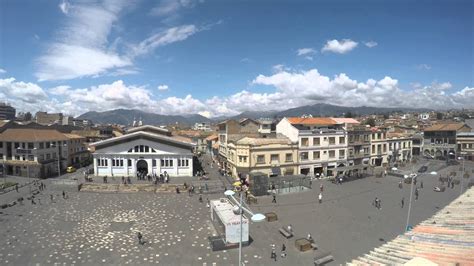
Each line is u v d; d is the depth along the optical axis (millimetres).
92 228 36844
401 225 37688
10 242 32500
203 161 94812
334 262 27672
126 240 33219
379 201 46188
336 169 67750
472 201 31297
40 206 45938
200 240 33281
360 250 30359
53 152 74188
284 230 35312
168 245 31953
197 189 55688
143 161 66125
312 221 39531
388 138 87688
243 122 78062
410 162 89500
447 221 26344
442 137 96312
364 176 70938
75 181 59531
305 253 29953
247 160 61344
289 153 65875
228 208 36188
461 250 19547
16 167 68625
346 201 49219
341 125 76938
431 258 18875
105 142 64000
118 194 53344
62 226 37438
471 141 90750
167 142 65188
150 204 47281
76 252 30172
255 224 38531
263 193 53375
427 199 50531
